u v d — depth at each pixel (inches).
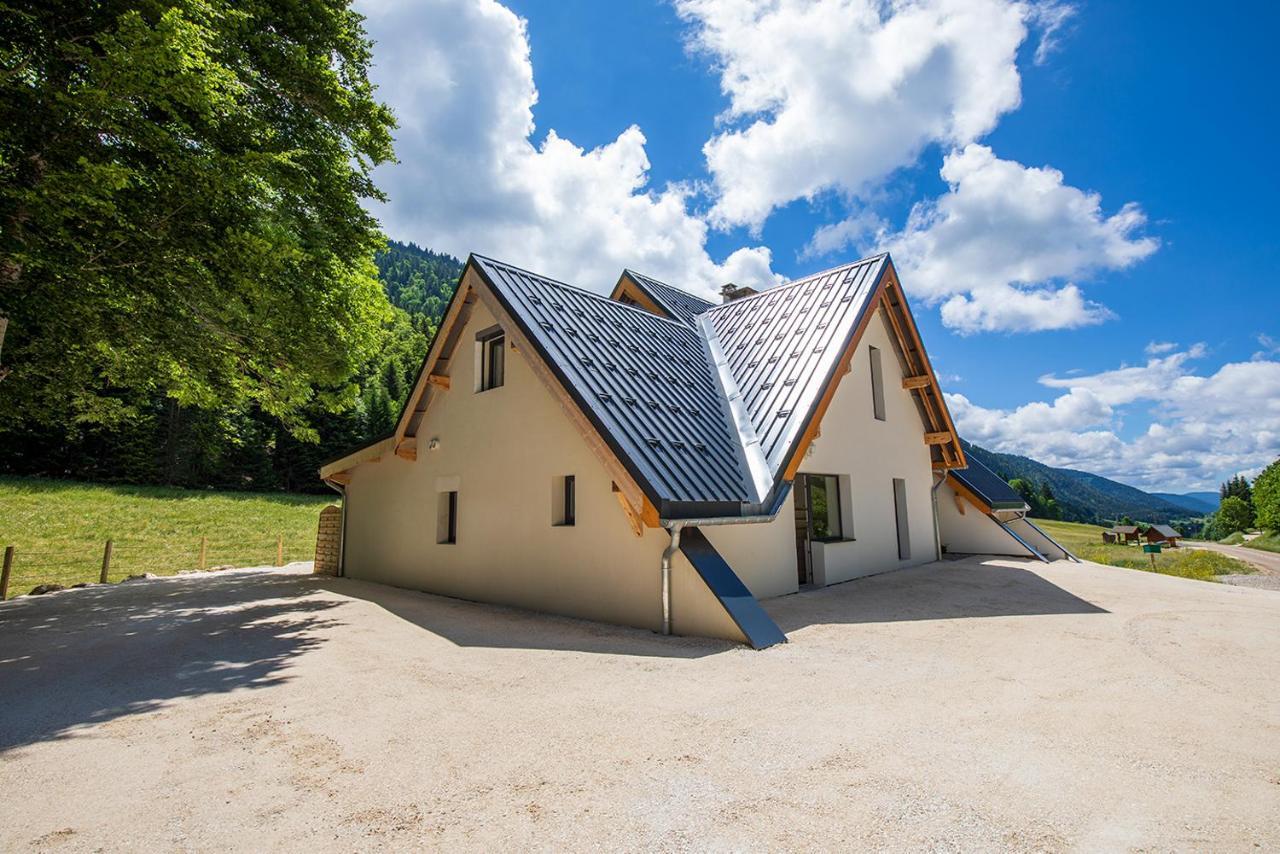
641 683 205.6
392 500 533.0
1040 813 112.6
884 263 499.5
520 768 137.1
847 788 123.7
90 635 309.6
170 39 296.8
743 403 425.7
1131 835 104.5
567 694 193.9
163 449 1565.0
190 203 345.4
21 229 314.0
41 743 158.7
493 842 105.2
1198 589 405.1
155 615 368.5
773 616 327.3
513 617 348.2
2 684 218.7
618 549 326.3
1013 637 269.9
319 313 468.8
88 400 543.2
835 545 453.1
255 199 418.9
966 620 310.2
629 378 379.6
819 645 259.8
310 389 572.1
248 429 1705.2
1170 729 156.3
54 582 697.6
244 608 390.3
